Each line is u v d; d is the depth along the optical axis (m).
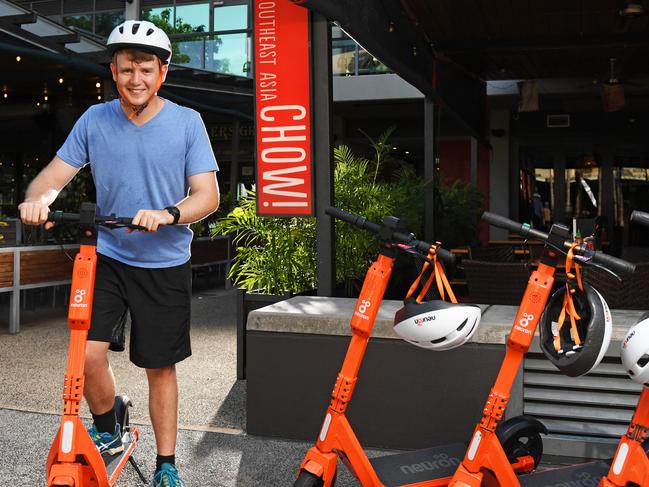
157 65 2.97
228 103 12.45
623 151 16.12
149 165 3.10
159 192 3.12
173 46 12.62
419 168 19.05
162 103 3.14
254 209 6.01
